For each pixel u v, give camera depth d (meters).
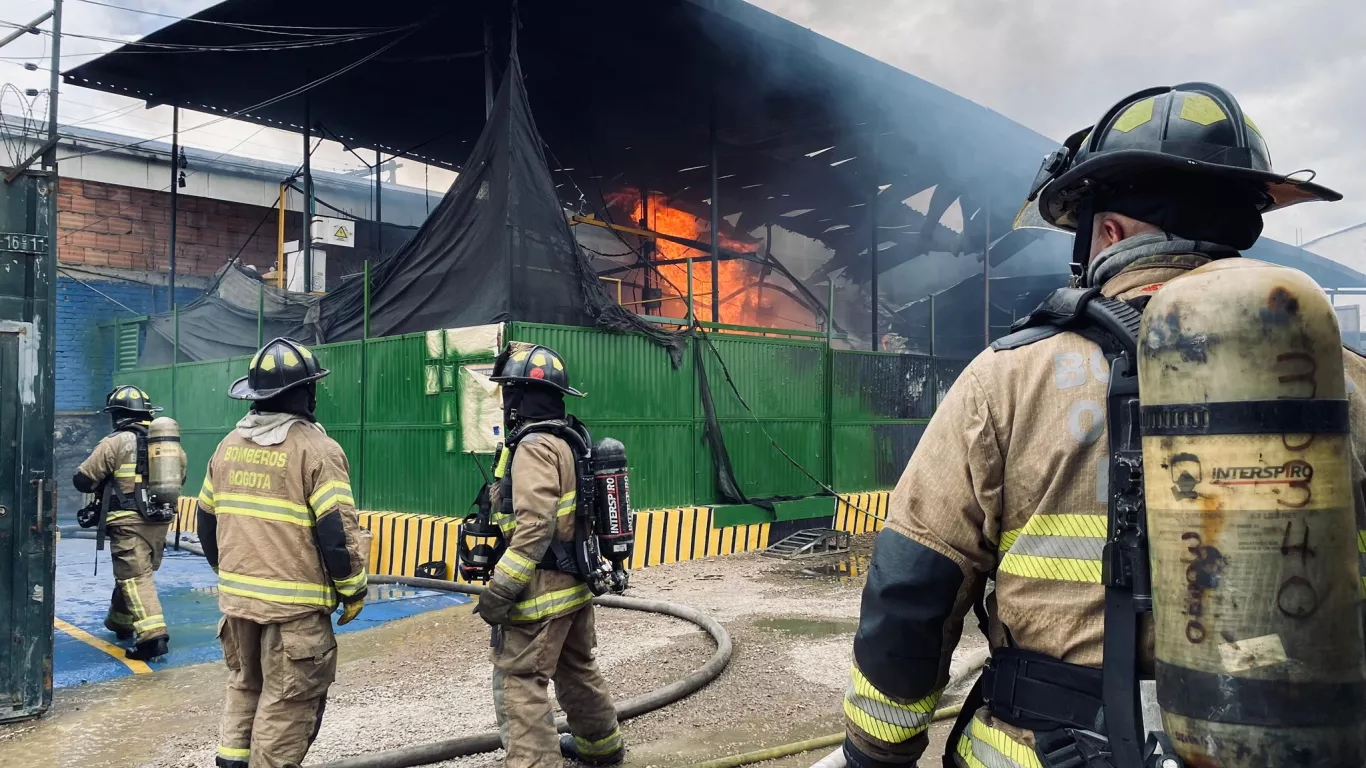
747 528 11.50
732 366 11.99
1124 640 1.11
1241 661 0.94
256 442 3.39
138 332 16.67
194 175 19.08
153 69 16.00
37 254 4.91
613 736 4.06
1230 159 1.24
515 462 3.50
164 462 6.49
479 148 10.32
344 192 21.52
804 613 7.84
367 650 6.67
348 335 11.66
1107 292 1.29
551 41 14.94
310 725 3.36
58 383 17.22
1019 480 1.23
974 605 1.36
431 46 15.18
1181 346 1.01
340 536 3.35
